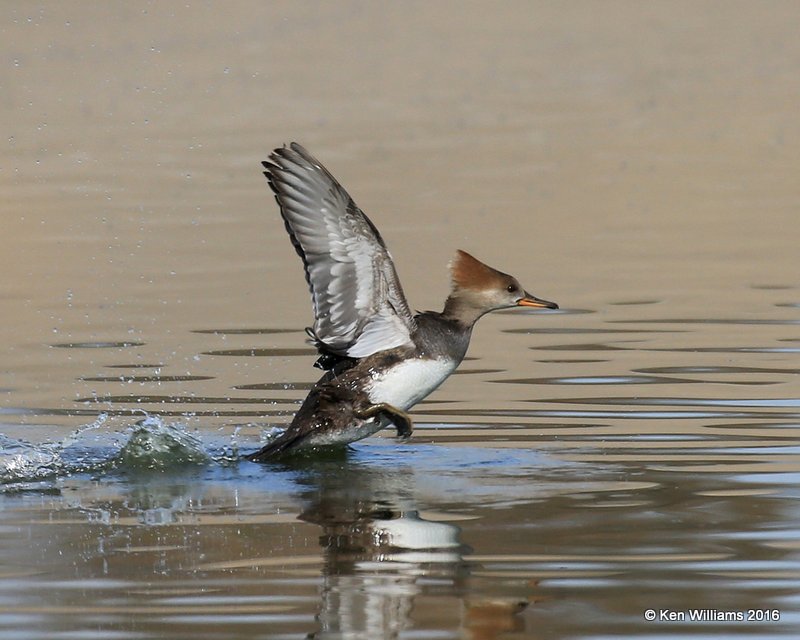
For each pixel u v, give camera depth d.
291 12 33.44
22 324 15.41
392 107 26.20
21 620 7.64
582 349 14.20
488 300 11.70
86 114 25.33
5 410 12.41
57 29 30.30
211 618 7.63
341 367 11.29
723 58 29.41
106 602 7.87
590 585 8.03
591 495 9.77
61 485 10.43
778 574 8.15
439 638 7.35
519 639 7.37
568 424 11.70
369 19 33.06
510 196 20.80
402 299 10.96
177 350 14.35
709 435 11.26
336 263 10.70
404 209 20.11
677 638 7.33
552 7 34.38
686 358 13.72
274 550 8.73
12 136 23.95
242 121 25.27
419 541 8.84
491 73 28.67
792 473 10.16
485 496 9.82
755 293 16.20
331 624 7.53
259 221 19.86
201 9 32.97
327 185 10.30
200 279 17.22
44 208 20.39
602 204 20.33
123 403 12.60
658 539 8.77
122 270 17.62
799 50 29.75
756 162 22.42
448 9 34.28
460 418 12.02
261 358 14.06
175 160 22.97
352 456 11.12
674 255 17.91
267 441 11.54
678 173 21.97
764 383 12.74
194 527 9.24
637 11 34.00
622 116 25.39
